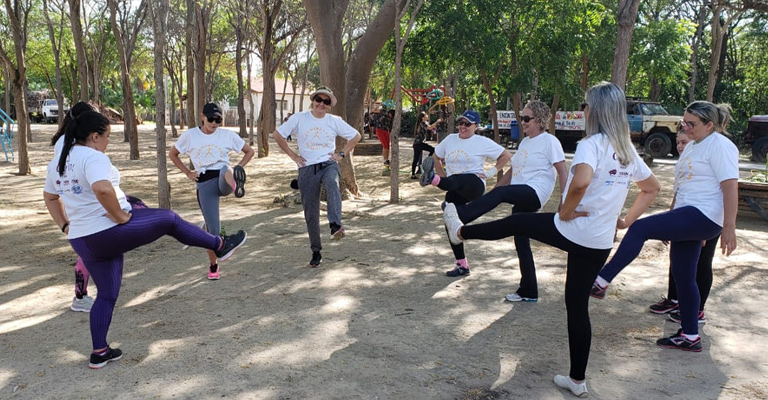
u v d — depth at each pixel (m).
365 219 8.92
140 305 4.89
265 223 8.52
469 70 15.66
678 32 20.08
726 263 6.43
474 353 4.00
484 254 6.79
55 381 3.50
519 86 13.66
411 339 4.23
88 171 3.35
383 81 34.06
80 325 4.45
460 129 5.48
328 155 5.83
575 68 18.64
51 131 32.59
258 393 3.37
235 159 18.69
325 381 3.54
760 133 20.12
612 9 16.94
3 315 4.66
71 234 3.51
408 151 22.69
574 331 3.36
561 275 5.91
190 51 22.58
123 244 3.56
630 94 32.81
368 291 5.35
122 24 23.84
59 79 23.55
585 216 3.24
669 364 3.87
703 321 4.61
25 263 6.20
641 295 5.32
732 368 3.81
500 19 13.62
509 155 5.43
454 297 5.21
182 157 19.45
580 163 3.11
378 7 22.39
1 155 18.30
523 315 4.76
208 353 3.92
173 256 6.52
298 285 5.50
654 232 3.99
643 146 22.53
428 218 9.05
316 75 47.00
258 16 22.11
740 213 10.04
